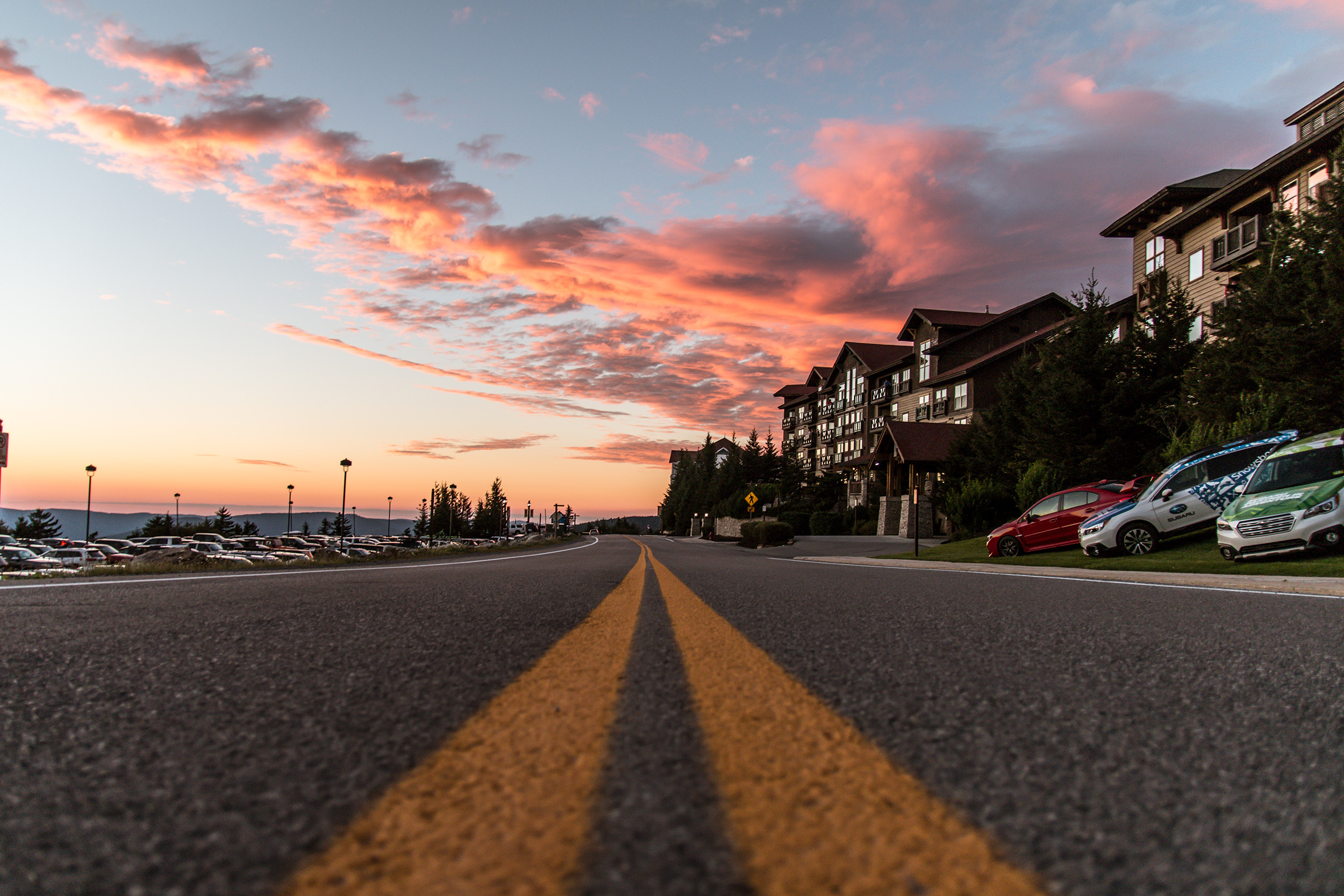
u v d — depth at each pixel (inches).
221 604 188.5
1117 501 658.8
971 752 62.7
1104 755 63.0
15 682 89.3
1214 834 46.3
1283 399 628.7
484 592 238.1
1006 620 169.0
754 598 225.5
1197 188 1137.4
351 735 64.9
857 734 67.1
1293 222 698.8
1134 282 1296.8
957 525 1119.6
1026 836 44.5
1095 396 906.1
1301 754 64.6
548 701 78.5
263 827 43.8
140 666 99.5
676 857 39.2
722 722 70.0
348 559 665.0
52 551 1549.0
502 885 35.6
